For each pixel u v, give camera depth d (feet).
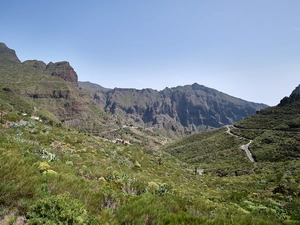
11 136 60.70
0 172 18.79
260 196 62.03
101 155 92.02
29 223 15.19
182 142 454.40
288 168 139.13
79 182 26.68
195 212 27.58
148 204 23.48
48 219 15.67
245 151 248.93
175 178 102.94
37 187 20.03
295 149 204.33
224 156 256.52
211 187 97.91
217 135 376.68
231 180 116.37
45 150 50.67
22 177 20.27
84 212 18.35
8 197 17.10
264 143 255.91
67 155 60.64
